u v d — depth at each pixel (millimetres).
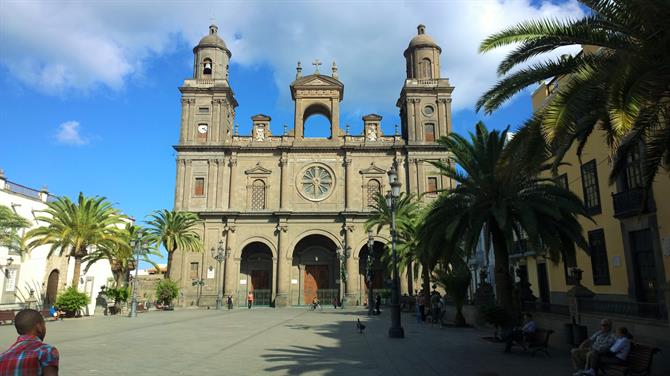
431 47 51531
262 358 13453
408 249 32844
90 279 45000
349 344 16719
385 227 46656
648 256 17656
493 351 14930
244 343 17000
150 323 26609
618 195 18594
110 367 11852
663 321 11578
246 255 49344
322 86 50688
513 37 11484
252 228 47094
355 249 46438
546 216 16984
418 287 44156
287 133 50750
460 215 17672
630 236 18547
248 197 48125
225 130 49219
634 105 8258
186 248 44031
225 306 44625
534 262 28500
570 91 9609
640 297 18016
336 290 48094
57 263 41281
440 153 48188
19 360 4145
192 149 48031
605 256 20281
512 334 14641
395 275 19469
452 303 29969
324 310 40250
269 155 49188
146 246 40156
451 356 13938
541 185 17766
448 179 47594
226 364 12391
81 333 20750
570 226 17109
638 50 9211
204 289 44969
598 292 20797
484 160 18094
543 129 9562
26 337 4363
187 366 12055
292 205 48125
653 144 10156
